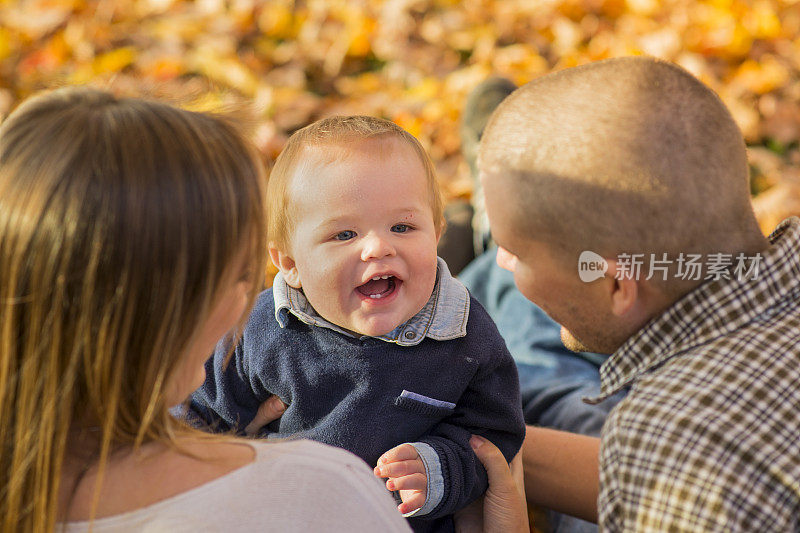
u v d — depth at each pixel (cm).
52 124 82
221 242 85
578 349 136
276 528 83
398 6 399
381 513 92
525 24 398
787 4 393
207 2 409
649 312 118
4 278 81
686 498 102
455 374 153
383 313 146
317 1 409
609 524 112
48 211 79
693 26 385
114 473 87
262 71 379
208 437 95
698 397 106
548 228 114
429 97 362
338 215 144
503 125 117
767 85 354
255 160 92
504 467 156
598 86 112
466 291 161
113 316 81
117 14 401
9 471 86
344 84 376
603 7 400
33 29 385
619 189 107
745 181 112
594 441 182
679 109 108
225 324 94
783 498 101
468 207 279
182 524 82
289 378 155
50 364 82
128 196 79
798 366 107
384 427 151
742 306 112
